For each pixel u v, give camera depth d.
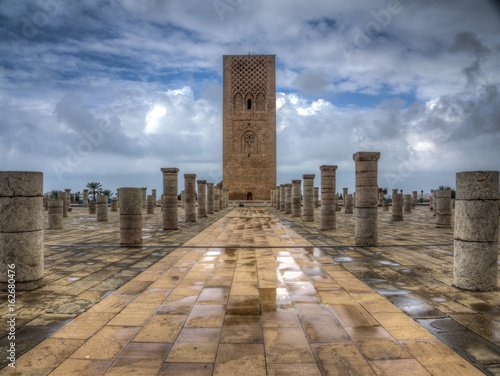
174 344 3.96
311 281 6.63
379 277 6.91
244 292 5.93
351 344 3.94
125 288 6.20
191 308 5.14
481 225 5.84
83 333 4.27
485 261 5.87
